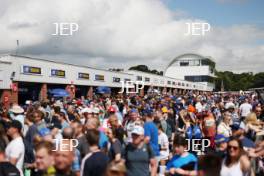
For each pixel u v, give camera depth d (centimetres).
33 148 810
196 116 1403
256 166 782
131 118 1113
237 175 583
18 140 718
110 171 412
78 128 821
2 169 582
